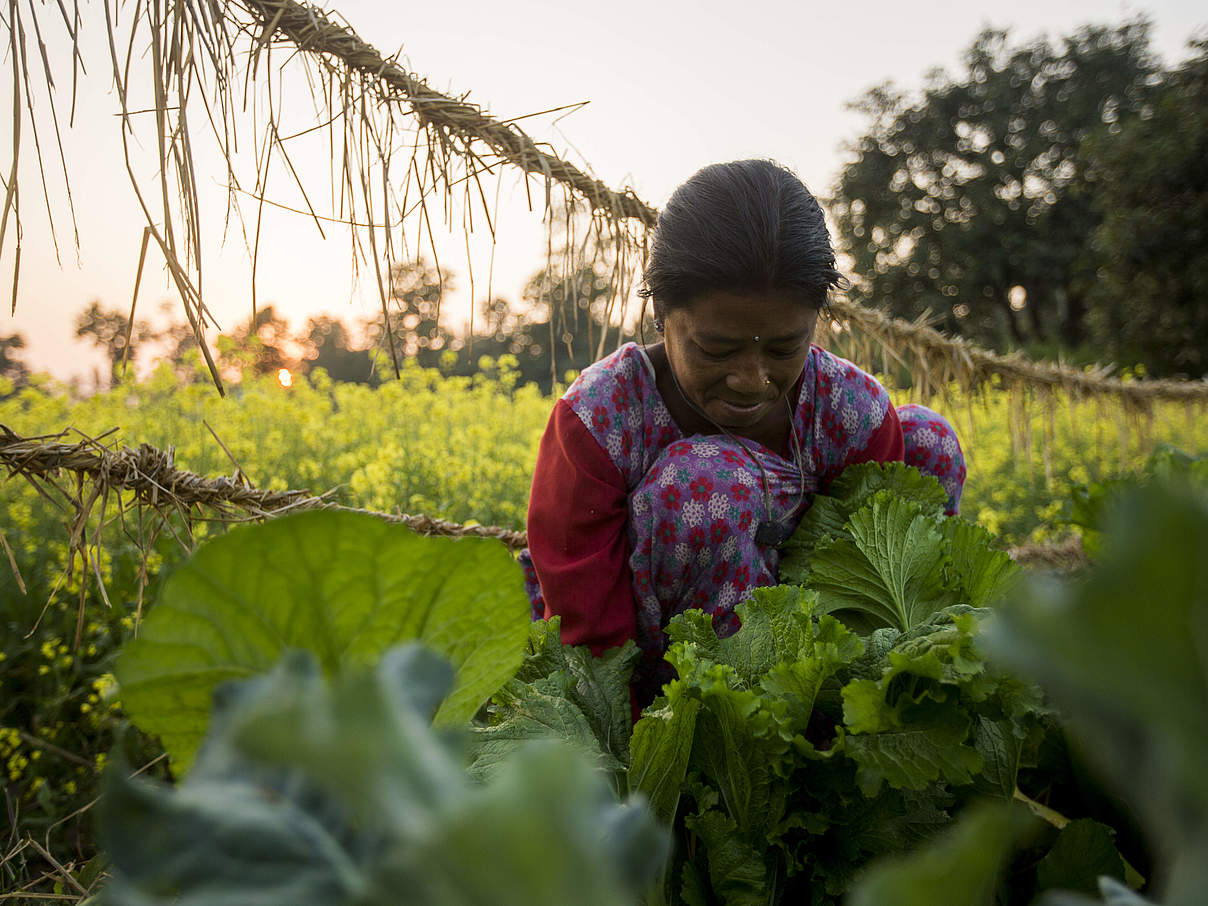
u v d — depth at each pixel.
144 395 5.57
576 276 2.16
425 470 4.94
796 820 0.93
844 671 1.01
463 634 0.37
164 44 1.31
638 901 0.86
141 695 0.34
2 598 3.10
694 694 0.94
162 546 1.65
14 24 1.18
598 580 1.52
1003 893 0.96
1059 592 0.11
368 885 0.16
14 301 1.19
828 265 1.40
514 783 0.12
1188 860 0.11
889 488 1.56
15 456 1.50
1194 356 16.77
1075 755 1.08
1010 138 31.16
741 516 1.51
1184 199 17.22
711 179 1.41
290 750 0.13
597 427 1.58
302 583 0.34
